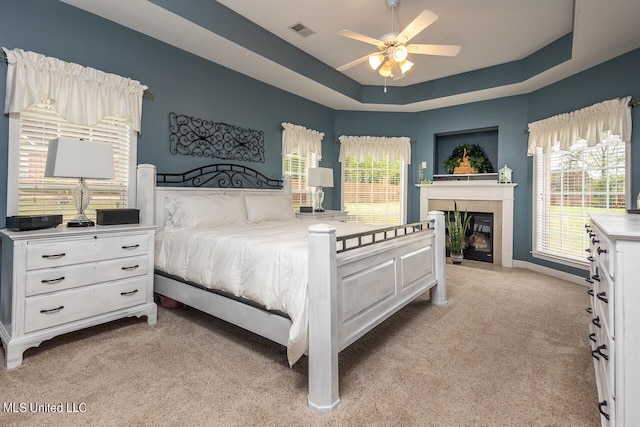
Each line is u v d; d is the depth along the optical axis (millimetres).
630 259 1075
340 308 1751
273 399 1645
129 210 2678
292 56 4000
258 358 2062
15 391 1693
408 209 5770
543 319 2727
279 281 1832
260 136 4375
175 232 2768
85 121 2686
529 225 4664
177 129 3443
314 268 1585
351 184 5738
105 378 1819
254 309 2020
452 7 3123
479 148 5324
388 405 1602
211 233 2559
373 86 5340
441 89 4965
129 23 2957
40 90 2463
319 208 4949
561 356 2088
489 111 5035
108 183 2961
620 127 3348
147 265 2584
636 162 3270
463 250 5363
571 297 3340
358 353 2143
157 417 1499
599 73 3648
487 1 3023
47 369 1909
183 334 2412
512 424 1465
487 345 2250
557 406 1590
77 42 2719
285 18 3406
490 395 1679
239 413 1535
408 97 5309
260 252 2010
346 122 5684
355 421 1485
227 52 3512
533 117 4598
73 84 2633
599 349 1373
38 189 2568
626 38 3100
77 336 2361
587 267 3689
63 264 2145
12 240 1991
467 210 5227
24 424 1448
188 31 3088
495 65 4469
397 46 2621
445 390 1726
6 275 2102
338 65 4609
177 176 3445
